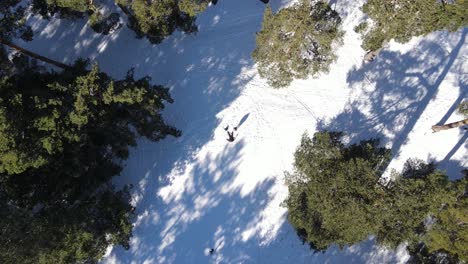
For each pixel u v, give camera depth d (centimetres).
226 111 3572
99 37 3706
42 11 3316
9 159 2484
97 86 2675
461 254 2709
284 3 3962
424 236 2906
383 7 2936
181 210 3409
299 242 3403
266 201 3441
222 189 3450
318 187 2825
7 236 2492
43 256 2647
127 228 3061
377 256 3450
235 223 3406
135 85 2875
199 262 3344
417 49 3847
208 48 3731
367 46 3241
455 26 3042
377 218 2678
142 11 3014
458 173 3609
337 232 2872
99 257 3034
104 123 2820
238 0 3950
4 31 2939
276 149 3512
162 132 3169
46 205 2906
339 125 3612
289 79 3203
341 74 3716
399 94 3738
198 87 3622
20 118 2577
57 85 2662
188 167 3469
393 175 2903
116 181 3416
